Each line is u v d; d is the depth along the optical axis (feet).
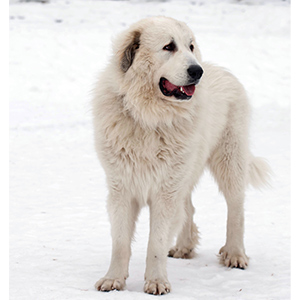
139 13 100.37
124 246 14.42
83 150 39.83
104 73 15.34
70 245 19.13
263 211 25.29
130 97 14.07
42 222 22.59
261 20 97.25
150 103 14.11
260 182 20.31
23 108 54.39
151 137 14.17
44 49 75.56
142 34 14.20
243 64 75.92
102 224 22.72
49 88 63.21
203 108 15.40
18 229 21.25
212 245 20.25
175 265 17.30
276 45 83.87
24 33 81.46
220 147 18.47
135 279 15.23
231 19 98.27
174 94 13.97
